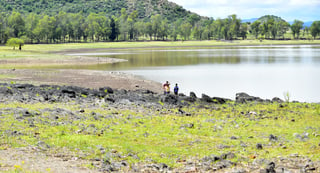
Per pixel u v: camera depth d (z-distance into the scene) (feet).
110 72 210.18
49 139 54.85
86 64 271.69
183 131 67.72
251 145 58.13
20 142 51.16
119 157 48.98
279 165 46.91
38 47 535.19
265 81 170.91
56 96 98.94
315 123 75.41
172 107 94.07
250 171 43.88
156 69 228.63
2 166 38.75
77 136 58.18
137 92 124.36
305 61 281.13
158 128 69.62
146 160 48.73
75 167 42.01
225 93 139.44
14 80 167.43
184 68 232.94
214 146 57.41
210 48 551.59
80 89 116.67
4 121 62.85
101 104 92.02
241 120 78.59
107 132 63.67
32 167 39.88
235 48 542.98
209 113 87.25
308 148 55.83
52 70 220.84
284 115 84.23
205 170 44.68
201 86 156.35
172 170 44.78
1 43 646.33
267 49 496.23
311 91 142.82
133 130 66.64
